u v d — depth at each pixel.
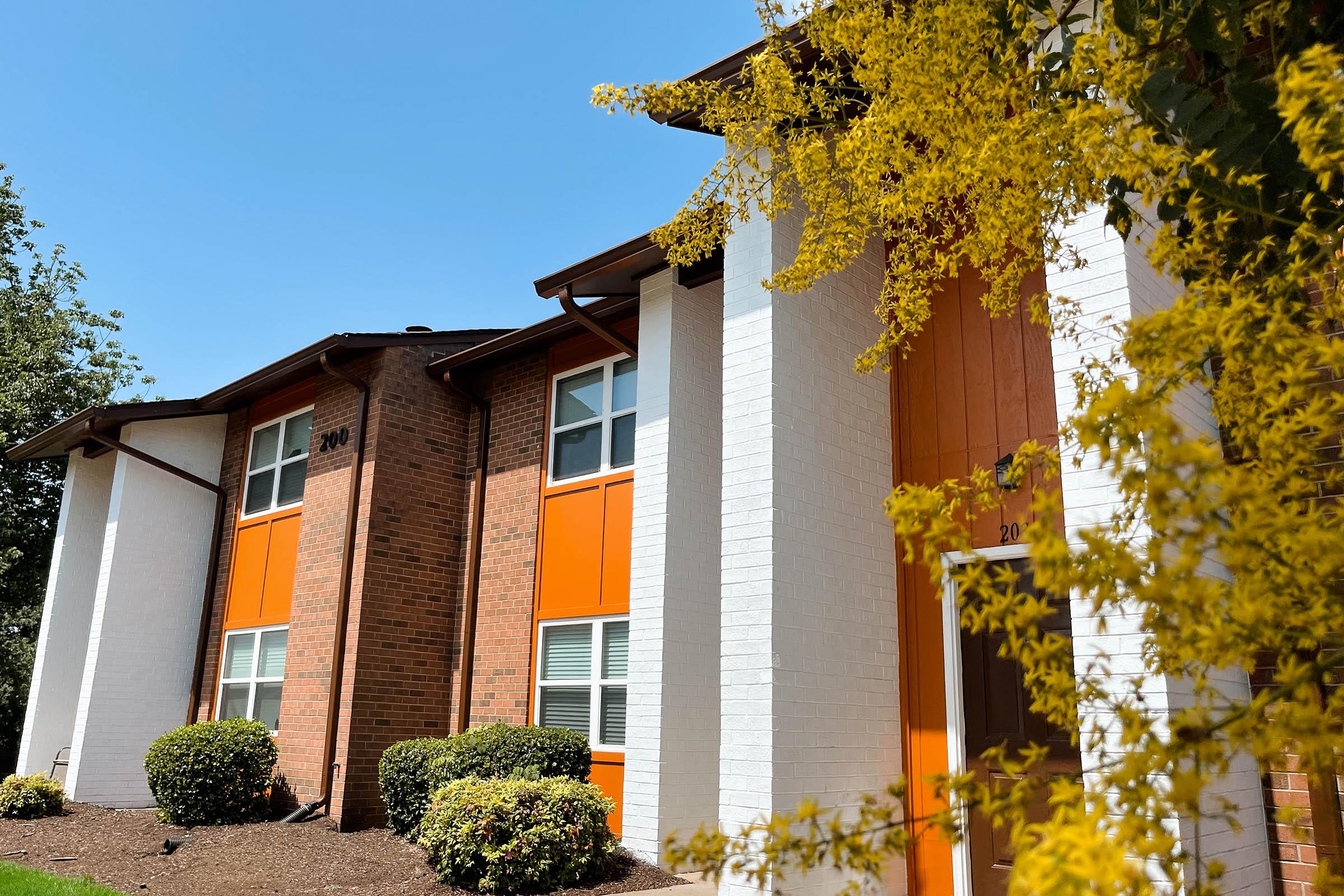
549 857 6.30
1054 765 5.12
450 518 10.31
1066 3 2.52
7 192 21.94
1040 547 1.16
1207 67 2.49
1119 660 3.62
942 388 6.09
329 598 9.90
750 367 5.67
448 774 7.75
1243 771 4.03
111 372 21.73
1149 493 1.10
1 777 17.05
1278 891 4.05
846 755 5.41
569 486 9.33
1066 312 3.10
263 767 9.73
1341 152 1.34
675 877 6.62
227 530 12.31
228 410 12.80
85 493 13.66
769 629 5.18
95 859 8.04
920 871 5.51
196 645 12.20
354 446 10.15
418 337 10.32
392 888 6.46
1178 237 2.14
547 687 8.99
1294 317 1.80
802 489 5.56
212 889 6.64
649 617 7.53
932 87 2.70
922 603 5.93
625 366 9.23
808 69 5.04
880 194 3.35
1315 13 2.32
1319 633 1.17
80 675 13.17
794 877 4.95
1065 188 2.45
